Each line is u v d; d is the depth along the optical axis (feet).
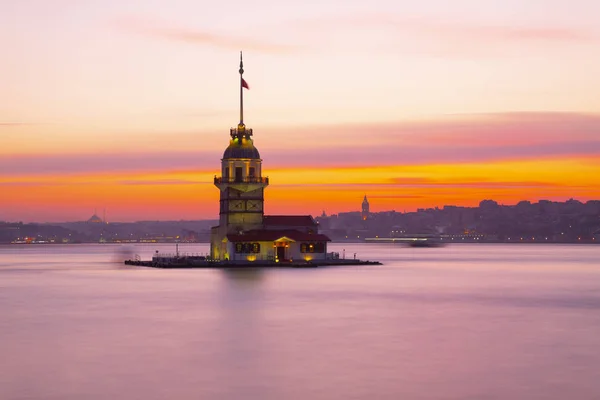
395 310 322.96
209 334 256.93
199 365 206.69
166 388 183.11
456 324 280.92
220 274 521.65
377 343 239.30
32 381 189.57
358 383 187.11
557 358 215.31
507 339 247.29
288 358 215.72
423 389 181.47
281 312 314.35
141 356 219.20
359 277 512.63
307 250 617.21
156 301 356.59
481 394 177.37
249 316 302.45
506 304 351.25
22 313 316.40
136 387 184.03
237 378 192.34
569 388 182.29
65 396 176.45
